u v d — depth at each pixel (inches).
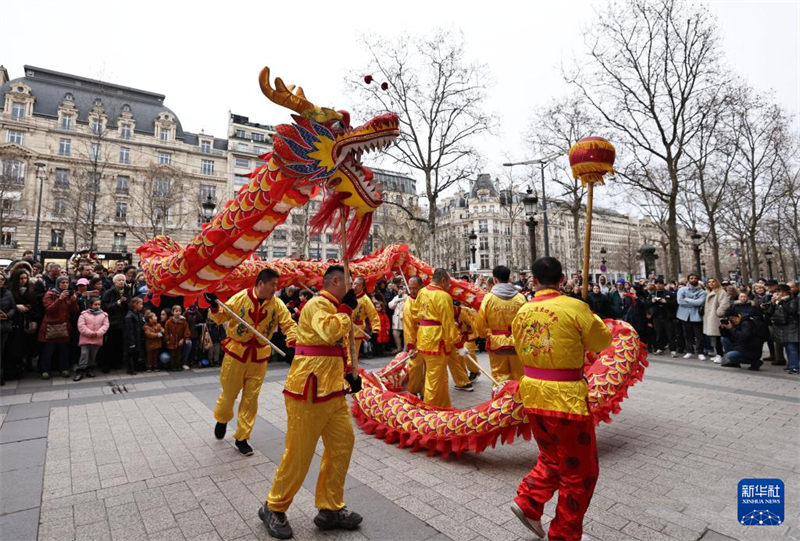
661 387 265.1
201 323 335.3
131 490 129.1
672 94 630.5
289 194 120.9
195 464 148.5
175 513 116.0
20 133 1636.3
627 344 173.8
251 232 126.2
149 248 170.9
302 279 243.3
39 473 140.3
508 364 201.9
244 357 158.9
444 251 2272.4
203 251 129.0
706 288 373.1
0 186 1302.9
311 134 117.2
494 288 206.1
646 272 681.6
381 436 179.9
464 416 153.9
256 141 2140.7
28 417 200.1
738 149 818.2
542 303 104.9
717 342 357.4
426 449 167.6
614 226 3747.5
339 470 109.1
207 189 1946.4
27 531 106.7
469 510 118.4
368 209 126.0
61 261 585.9
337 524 108.3
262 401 234.5
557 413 97.3
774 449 164.4
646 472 144.0
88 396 238.5
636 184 726.5
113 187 1711.4
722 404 227.1
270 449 163.2
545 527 111.1
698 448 165.6
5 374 273.0
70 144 1702.8
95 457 153.9
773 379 288.2
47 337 277.6
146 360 315.9
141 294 327.3
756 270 933.8
